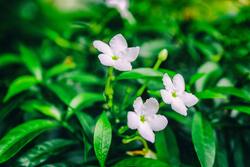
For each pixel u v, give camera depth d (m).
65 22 0.61
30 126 0.35
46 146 0.36
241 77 0.41
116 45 0.33
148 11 0.58
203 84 0.40
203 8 0.60
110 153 0.35
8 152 0.33
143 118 0.31
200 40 0.51
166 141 0.36
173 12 0.59
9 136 0.34
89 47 0.51
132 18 0.53
